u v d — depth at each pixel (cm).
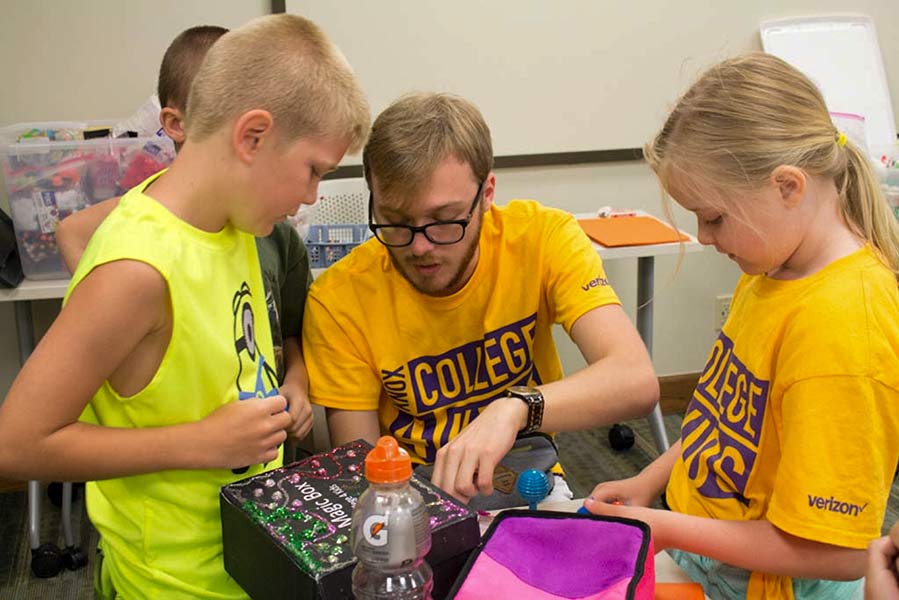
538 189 299
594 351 139
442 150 121
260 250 136
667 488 129
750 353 111
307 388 142
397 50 274
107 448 95
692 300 321
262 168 98
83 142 211
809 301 101
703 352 328
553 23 283
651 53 293
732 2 295
